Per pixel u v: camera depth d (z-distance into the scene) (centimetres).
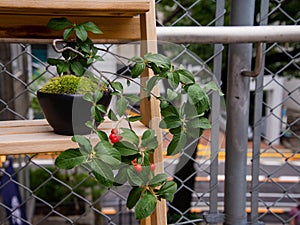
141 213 52
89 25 59
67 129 59
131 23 68
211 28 70
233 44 78
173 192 54
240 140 81
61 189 240
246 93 80
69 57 59
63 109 57
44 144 56
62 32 67
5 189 177
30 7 56
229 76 80
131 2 59
